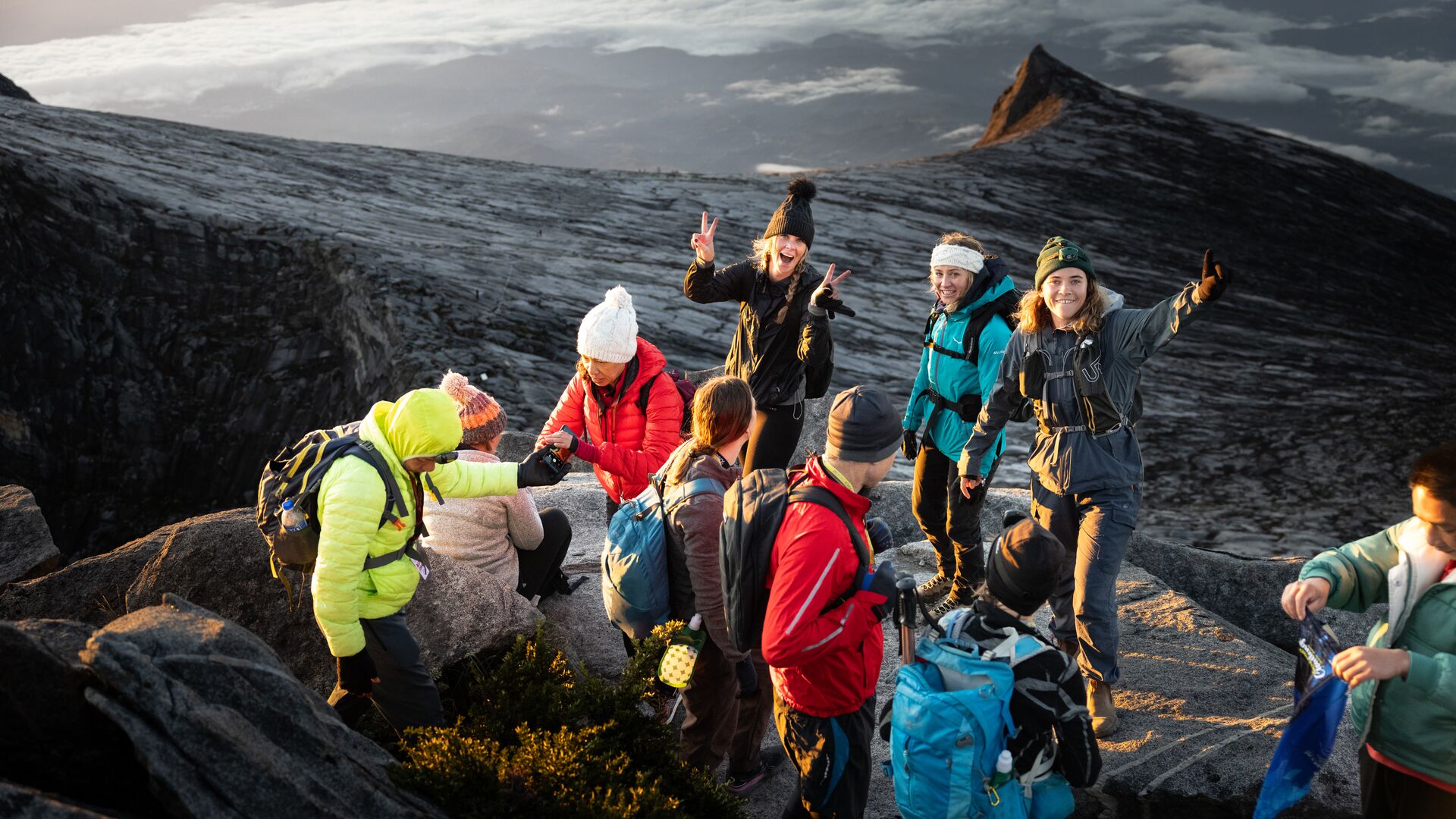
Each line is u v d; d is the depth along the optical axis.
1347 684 2.69
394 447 3.14
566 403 4.66
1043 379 4.02
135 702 2.37
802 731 3.04
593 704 3.68
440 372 22.48
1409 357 40.41
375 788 2.74
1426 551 2.60
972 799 2.58
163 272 28.80
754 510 2.90
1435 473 2.38
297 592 3.83
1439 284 51.25
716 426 3.44
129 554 4.31
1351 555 2.81
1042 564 2.56
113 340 27.72
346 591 3.02
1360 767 2.87
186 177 34.41
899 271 41.59
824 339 4.79
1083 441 3.95
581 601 5.14
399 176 43.41
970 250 4.45
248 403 26.72
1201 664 4.45
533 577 4.80
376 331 25.39
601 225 41.22
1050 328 4.01
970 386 4.59
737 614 2.95
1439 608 2.55
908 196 51.59
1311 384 36.38
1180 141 64.25
